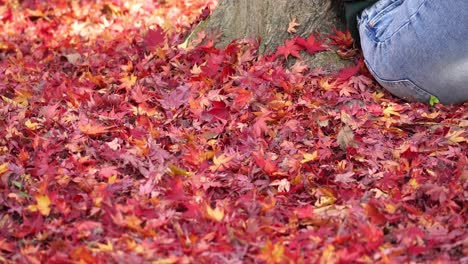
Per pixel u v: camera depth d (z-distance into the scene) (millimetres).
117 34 7766
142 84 5961
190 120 5484
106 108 5680
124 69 6289
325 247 3945
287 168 4766
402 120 5312
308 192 4605
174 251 3900
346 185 4617
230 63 6039
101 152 4980
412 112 5438
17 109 5691
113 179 4602
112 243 4004
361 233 3994
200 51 6340
